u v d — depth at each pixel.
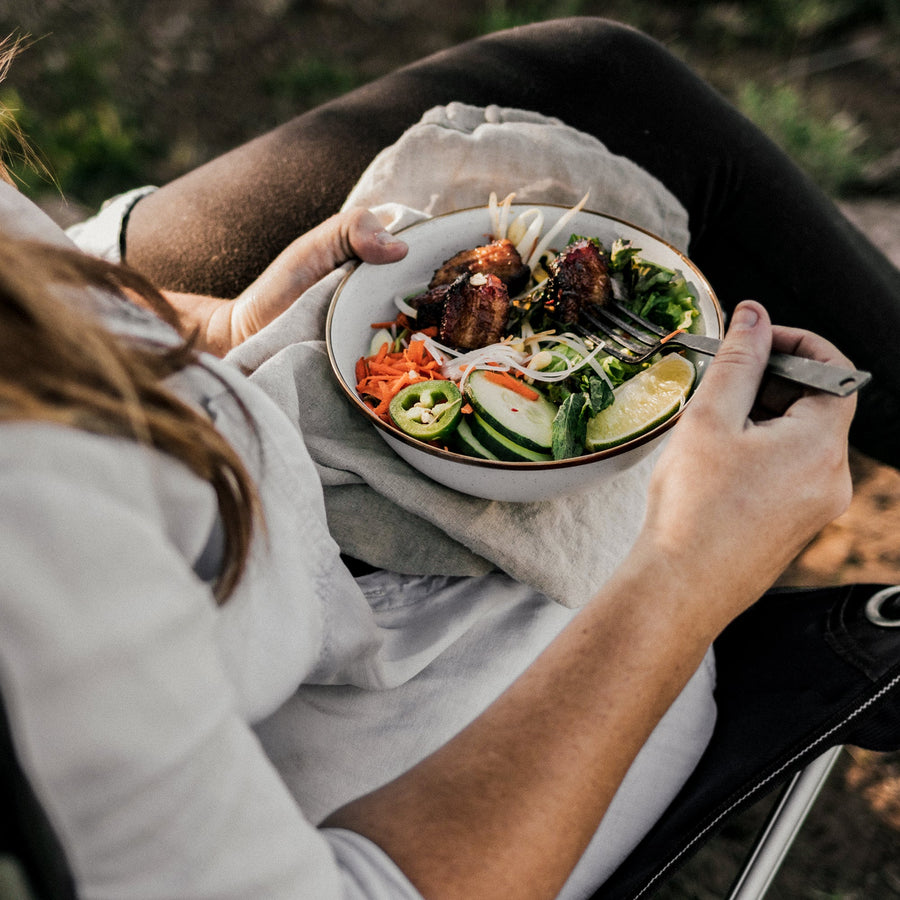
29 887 0.57
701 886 1.73
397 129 1.62
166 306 0.65
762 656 1.25
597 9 4.09
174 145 3.51
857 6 3.97
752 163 1.51
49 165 3.28
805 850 1.74
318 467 1.02
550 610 1.05
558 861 0.60
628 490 1.06
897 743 1.21
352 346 1.07
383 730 0.94
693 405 0.74
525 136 1.34
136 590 0.42
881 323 1.48
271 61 3.92
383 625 0.99
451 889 0.57
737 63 3.82
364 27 4.09
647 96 1.54
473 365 1.00
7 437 0.40
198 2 4.22
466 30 4.04
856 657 1.13
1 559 0.39
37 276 0.44
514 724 0.63
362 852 0.58
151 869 0.45
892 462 1.54
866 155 3.33
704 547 0.67
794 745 1.08
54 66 3.81
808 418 0.72
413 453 0.92
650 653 0.64
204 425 0.52
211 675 0.46
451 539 1.00
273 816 0.50
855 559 1.49
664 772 1.13
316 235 1.21
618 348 1.02
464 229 1.17
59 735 0.41
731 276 1.59
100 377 0.45
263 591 0.66
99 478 0.43
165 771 0.43
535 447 0.94
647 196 1.37
